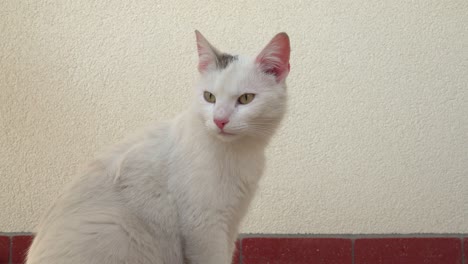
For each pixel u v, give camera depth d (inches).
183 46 48.4
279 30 48.2
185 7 48.3
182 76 48.4
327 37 48.3
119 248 33.7
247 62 36.0
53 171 48.4
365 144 48.4
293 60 48.3
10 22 48.1
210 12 48.3
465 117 48.1
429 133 48.3
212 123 34.6
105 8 48.3
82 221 33.9
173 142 36.1
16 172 48.3
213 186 34.9
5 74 48.1
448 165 48.2
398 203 48.3
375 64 48.2
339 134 48.4
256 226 48.6
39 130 48.3
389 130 48.3
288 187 48.6
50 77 48.3
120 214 34.4
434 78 48.1
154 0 48.3
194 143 35.2
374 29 48.1
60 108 48.3
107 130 48.5
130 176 35.4
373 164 48.4
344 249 48.2
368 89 48.3
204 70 36.6
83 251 33.1
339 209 48.5
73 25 48.3
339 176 48.5
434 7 47.8
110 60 48.4
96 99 48.4
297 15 48.1
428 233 48.3
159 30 48.3
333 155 48.5
